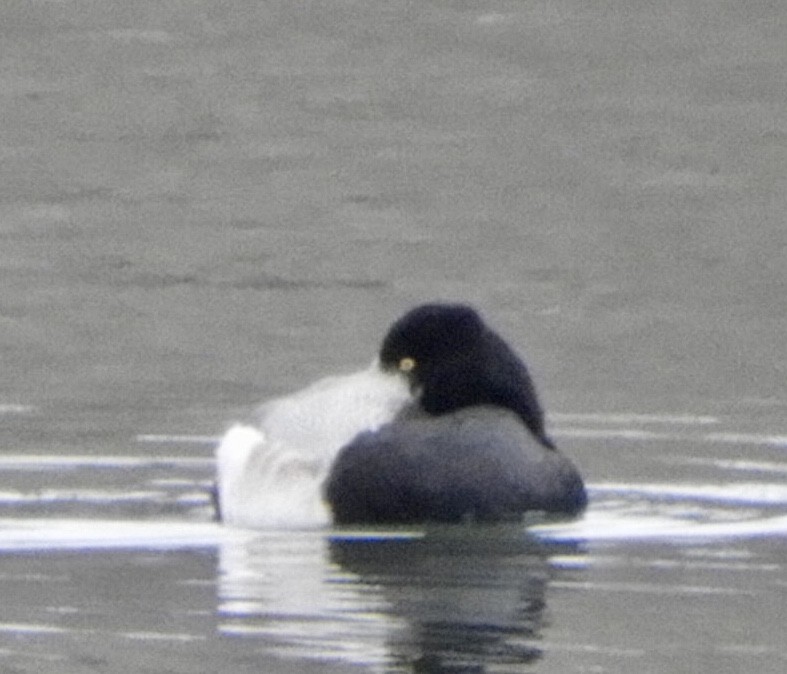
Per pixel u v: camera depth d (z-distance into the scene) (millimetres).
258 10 33281
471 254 23406
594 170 26922
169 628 10875
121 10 33281
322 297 21594
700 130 28312
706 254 23359
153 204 25797
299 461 13266
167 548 12547
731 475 14430
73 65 31234
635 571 11969
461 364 13414
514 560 12266
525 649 10516
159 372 18453
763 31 31359
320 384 13953
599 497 13758
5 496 13789
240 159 27719
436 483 12961
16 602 11375
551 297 21594
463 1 32906
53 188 26547
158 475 14477
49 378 18125
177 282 22234
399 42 31906
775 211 25109
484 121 29016
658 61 30750
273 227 24766
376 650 10477
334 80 30812
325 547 12578
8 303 21250
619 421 16344
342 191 26328
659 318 20656
